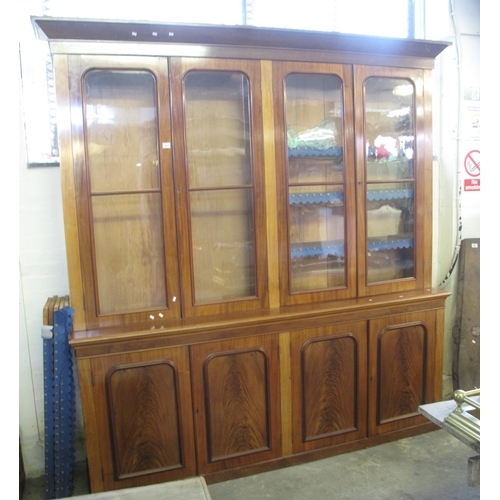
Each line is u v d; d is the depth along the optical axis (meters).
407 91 2.13
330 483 1.88
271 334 1.89
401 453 2.09
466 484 1.86
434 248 2.65
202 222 1.91
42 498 1.87
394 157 2.19
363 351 2.06
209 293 1.95
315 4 2.31
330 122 2.03
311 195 2.02
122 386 1.73
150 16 2.04
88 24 1.56
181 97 1.75
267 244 1.93
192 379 1.81
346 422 2.08
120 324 1.78
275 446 1.96
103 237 1.79
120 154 1.79
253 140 1.86
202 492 1.16
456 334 2.62
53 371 1.78
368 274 2.18
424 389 2.20
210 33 1.71
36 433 2.02
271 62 1.84
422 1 2.49
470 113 2.56
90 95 1.72
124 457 1.76
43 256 1.97
